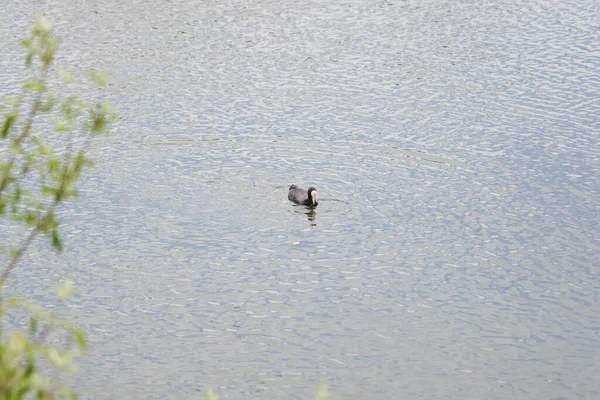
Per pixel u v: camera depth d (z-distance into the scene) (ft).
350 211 129.49
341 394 89.45
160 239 120.37
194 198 131.95
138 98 167.32
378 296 108.37
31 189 129.70
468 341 99.35
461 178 138.62
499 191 134.31
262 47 195.42
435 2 224.94
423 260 116.47
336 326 102.01
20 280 108.88
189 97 168.86
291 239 121.70
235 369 93.50
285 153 147.64
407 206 130.72
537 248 118.93
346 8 220.64
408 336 100.22
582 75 177.99
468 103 166.40
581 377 92.89
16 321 99.91
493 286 110.42
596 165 141.38
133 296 106.83
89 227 122.31
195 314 103.71
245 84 175.94
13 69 177.58
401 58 189.57
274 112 163.43
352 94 171.63
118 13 213.66
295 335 100.17
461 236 122.21
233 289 109.29
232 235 122.31
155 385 90.17
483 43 197.26
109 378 90.99
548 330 101.45
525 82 175.52
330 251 118.73
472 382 91.91
